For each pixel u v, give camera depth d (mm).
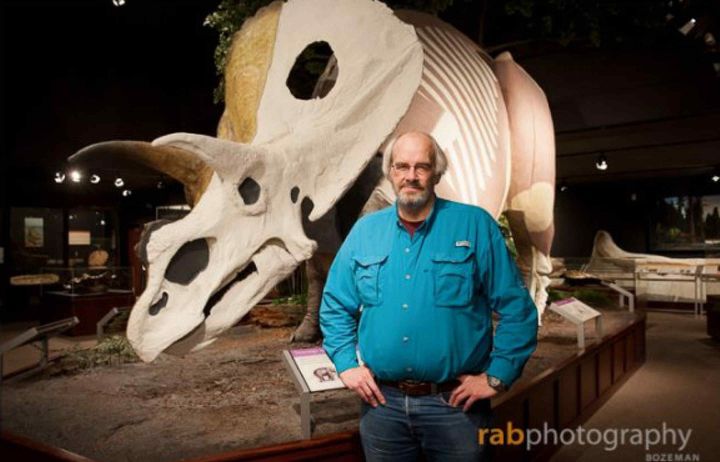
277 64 3146
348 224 3574
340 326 2211
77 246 9656
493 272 2006
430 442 2025
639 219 12016
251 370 4141
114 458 2529
